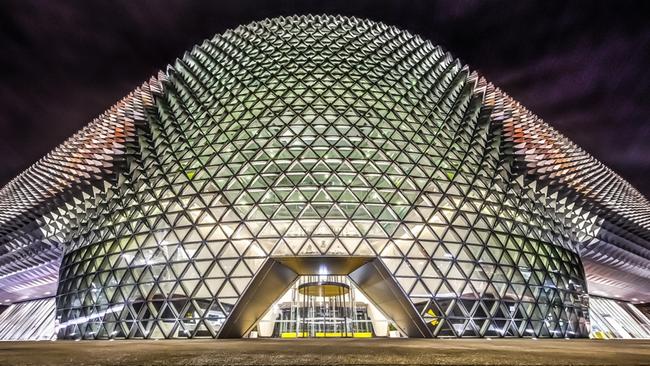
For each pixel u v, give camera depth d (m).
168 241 20.22
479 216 21.66
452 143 25.42
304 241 19.17
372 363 5.81
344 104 25.88
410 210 20.69
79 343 12.99
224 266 18.83
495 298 19.27
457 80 32.75
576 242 28.28
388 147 23.44
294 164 22.17
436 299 18.38
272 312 22.44
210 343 11.96
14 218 30.75
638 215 35.22
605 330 31.55
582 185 29.62
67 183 27.16
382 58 31.47
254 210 20.31
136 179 24.66
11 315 38.78
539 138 29.06
